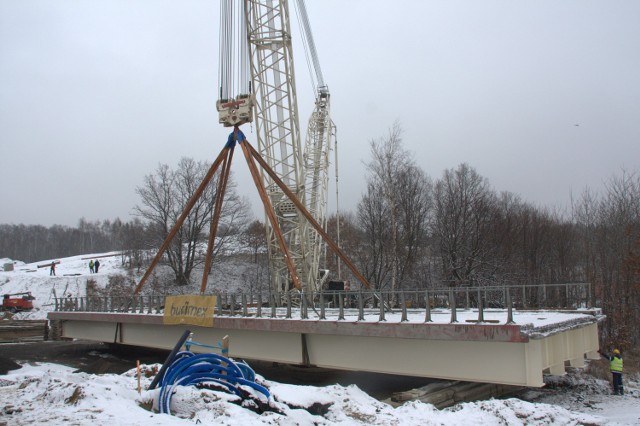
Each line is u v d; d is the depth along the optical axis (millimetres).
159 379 10562
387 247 44531
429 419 9648
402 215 45969
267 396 9648
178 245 58188
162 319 21453
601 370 21484
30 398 10586
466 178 52562
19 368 23031
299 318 17297
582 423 10328
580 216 46406
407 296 41375
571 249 50312
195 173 59625
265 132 27328
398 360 14555
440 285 46281
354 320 15516
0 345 31609
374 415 9750
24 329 35531
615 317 32125
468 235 47469
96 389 9867
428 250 55625
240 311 20609
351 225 69250
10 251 134375
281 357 17438
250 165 20469
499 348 12844
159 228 60000
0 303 49250
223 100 21391
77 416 8336
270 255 28516
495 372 12836
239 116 20844
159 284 56656
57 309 31641
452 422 9539
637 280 32969
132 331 24547
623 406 16125
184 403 9273
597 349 17953
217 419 8281
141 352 28344
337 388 11070
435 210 54000
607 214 42625
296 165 27031
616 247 38875
